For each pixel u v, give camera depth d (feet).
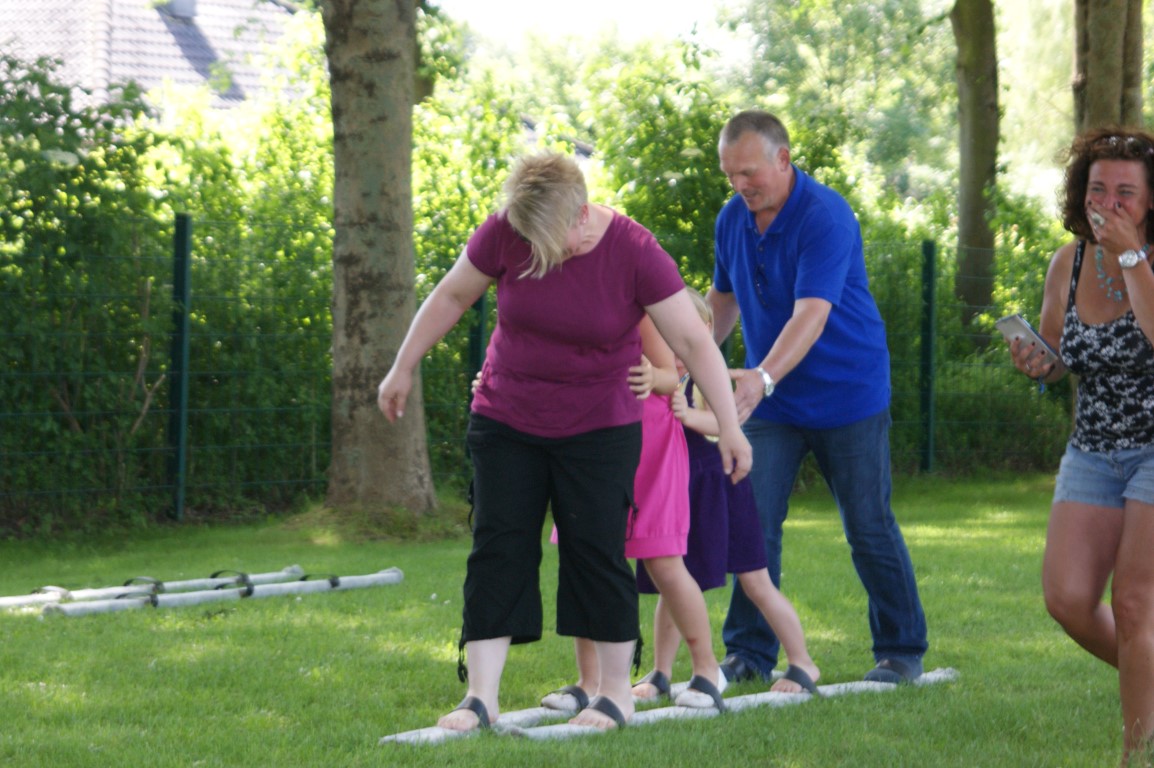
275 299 51.47
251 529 48.34
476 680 20.54
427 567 38.93
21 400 46.60
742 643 25.36
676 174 60.34
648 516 21.80
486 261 20.33
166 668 24.64
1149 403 18.54
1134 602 18.16
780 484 25.36
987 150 78.07
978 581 36.70
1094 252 19.31
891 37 156.15
